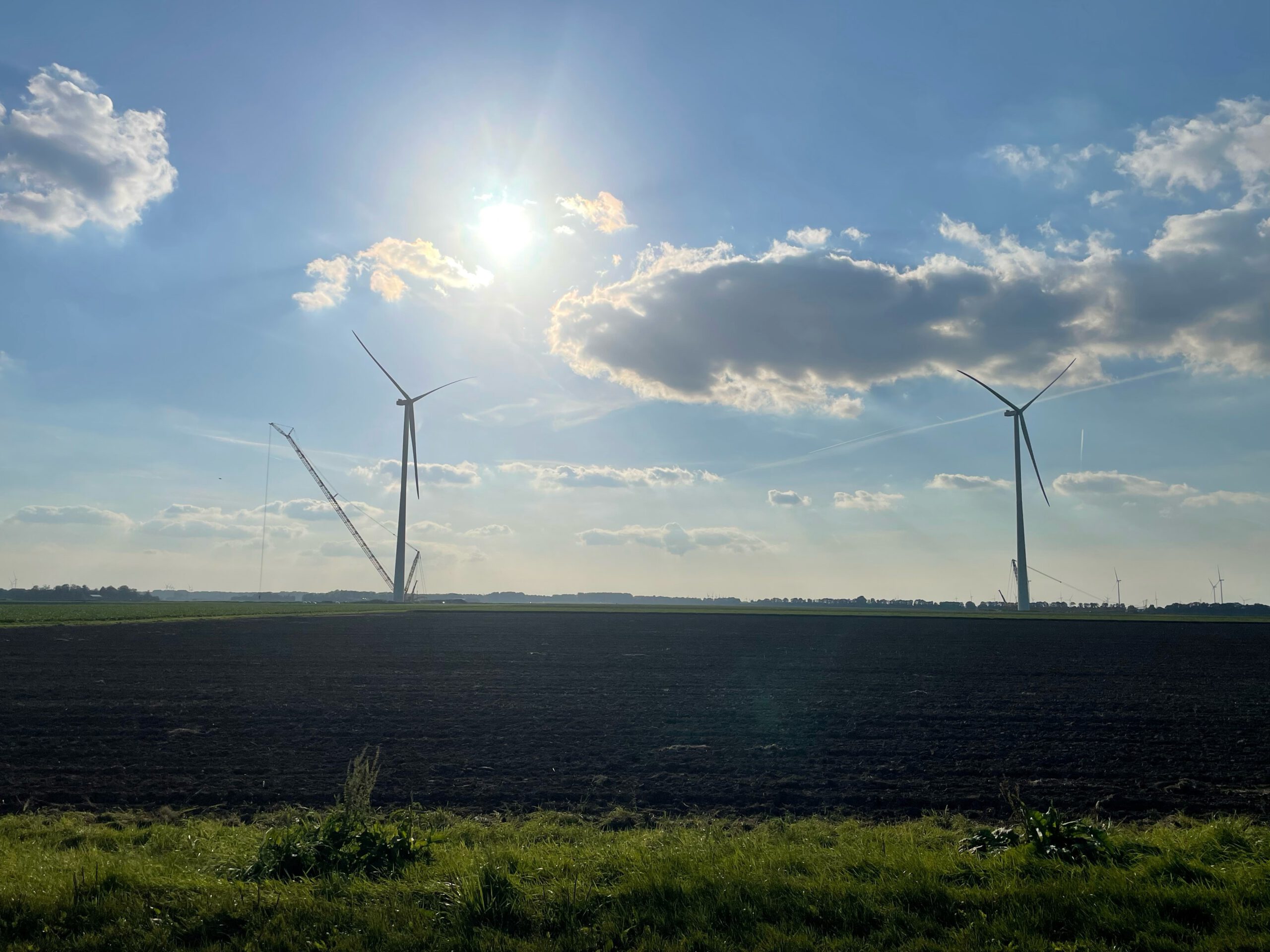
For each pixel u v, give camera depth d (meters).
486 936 7.40
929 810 13.88
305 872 8.98
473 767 17.08
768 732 21.33
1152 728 22.19
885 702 27.17
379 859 9.41
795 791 15.20
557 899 8.02
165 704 25.25
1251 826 11.94
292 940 7.42
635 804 14.30
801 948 7.24
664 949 7.20
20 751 18.38
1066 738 20.66
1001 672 37.06
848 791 15.22
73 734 20.39
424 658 41.84
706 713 24.64
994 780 16.14
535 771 16.73
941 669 38.28
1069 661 42.84
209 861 9.82
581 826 12.49
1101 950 7.14
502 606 134.88
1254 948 7.09
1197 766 17.48
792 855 9.54
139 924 7.69
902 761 17.92
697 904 7.95
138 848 10.91
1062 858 9.18
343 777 16.02
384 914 7.80
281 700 26.36
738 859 9.23
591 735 20.83
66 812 13.39
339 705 25.47
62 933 7.59
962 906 7.97
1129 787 15.53
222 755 18.02
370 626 68.50
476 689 29.83
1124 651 49.59
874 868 8.95
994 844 9.98
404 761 17.56
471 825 12.30
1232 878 8.42
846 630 70.50
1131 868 8.88
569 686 31.03
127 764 17.12
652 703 26.58
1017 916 7.68
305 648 46.62
